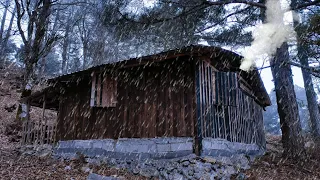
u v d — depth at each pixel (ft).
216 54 27.89
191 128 26.66
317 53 30.78
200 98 27.58
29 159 33.04
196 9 35.63
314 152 36.76
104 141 32.60
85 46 113.50
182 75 28.81
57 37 59.98
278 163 31.50
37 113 63.21
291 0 37.22
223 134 30.81
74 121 37.73
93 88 33.19
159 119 29.01
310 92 57.82
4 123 52.95
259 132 45.44
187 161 24.58
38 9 58.49
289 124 33.68
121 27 37.06
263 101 50.11
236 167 26.94
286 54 35.65
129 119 31.30
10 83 78.02
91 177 22.79
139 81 31.86
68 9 113.70
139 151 29.12
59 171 26.08
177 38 44.34
